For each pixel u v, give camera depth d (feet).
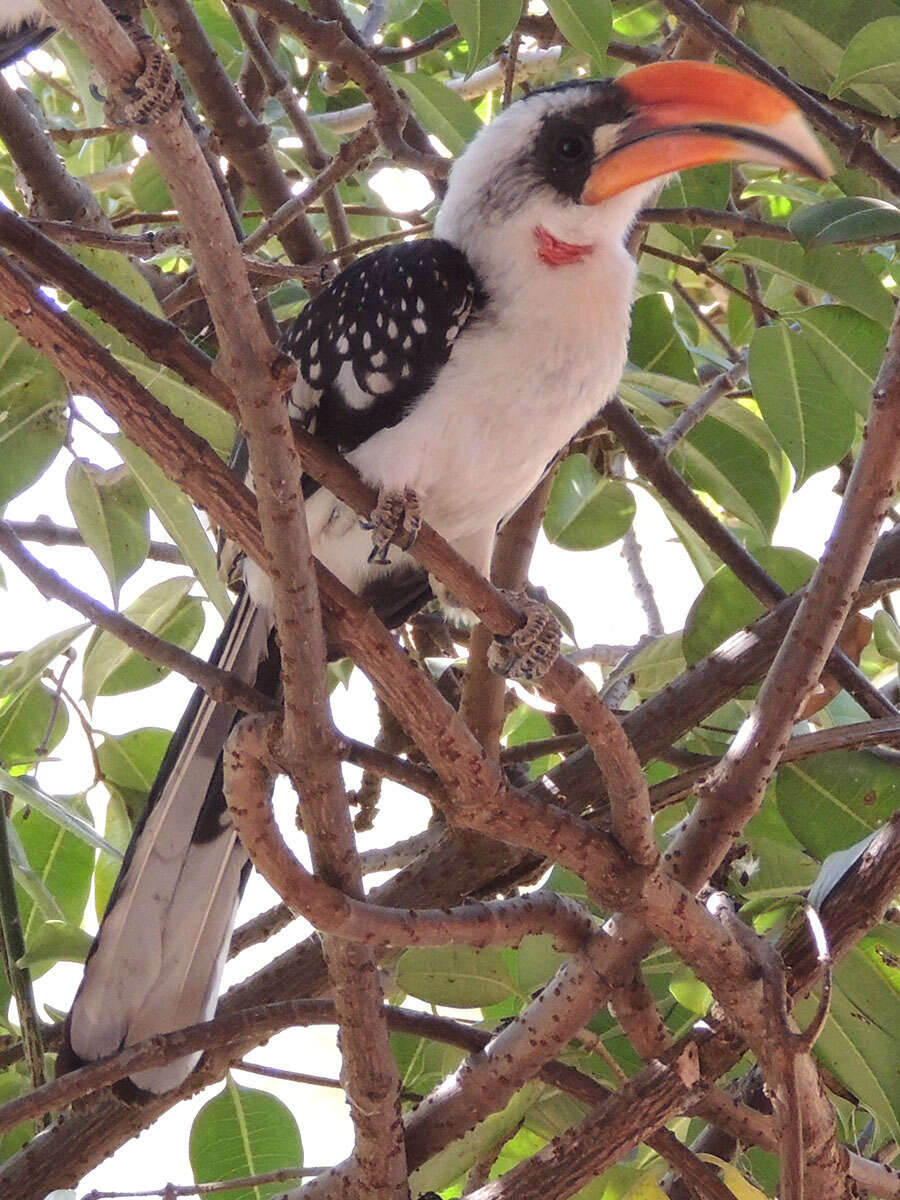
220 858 12.69
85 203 14.79
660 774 16.63
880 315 14.19
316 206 17.81
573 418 13.10
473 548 13.88
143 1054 11.45
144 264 17.34
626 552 20.06
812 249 12.92
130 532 12.76
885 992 12.39
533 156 13.10
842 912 11.72
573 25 13.02
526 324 12.67
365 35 17.22
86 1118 13.14
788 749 12.48
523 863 14.28
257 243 14.46
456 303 12.78
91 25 6.84
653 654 16.06
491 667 12.42
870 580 15.44
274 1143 14.32
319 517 13.64
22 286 8.73
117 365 9.03
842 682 13.96
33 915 15.52
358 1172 11.26
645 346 16.11
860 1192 11.98
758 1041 11.04
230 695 11.01
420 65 20.01
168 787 12.78
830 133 13.46
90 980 12.35
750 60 13.53
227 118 15.30
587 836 10.40
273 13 14.49
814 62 15.17
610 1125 11.41
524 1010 11.85
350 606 9.46
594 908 14.12
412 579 14.52
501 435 12.84
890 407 10.08
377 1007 10.52
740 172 20.10
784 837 13.84
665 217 15.05
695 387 15.01
